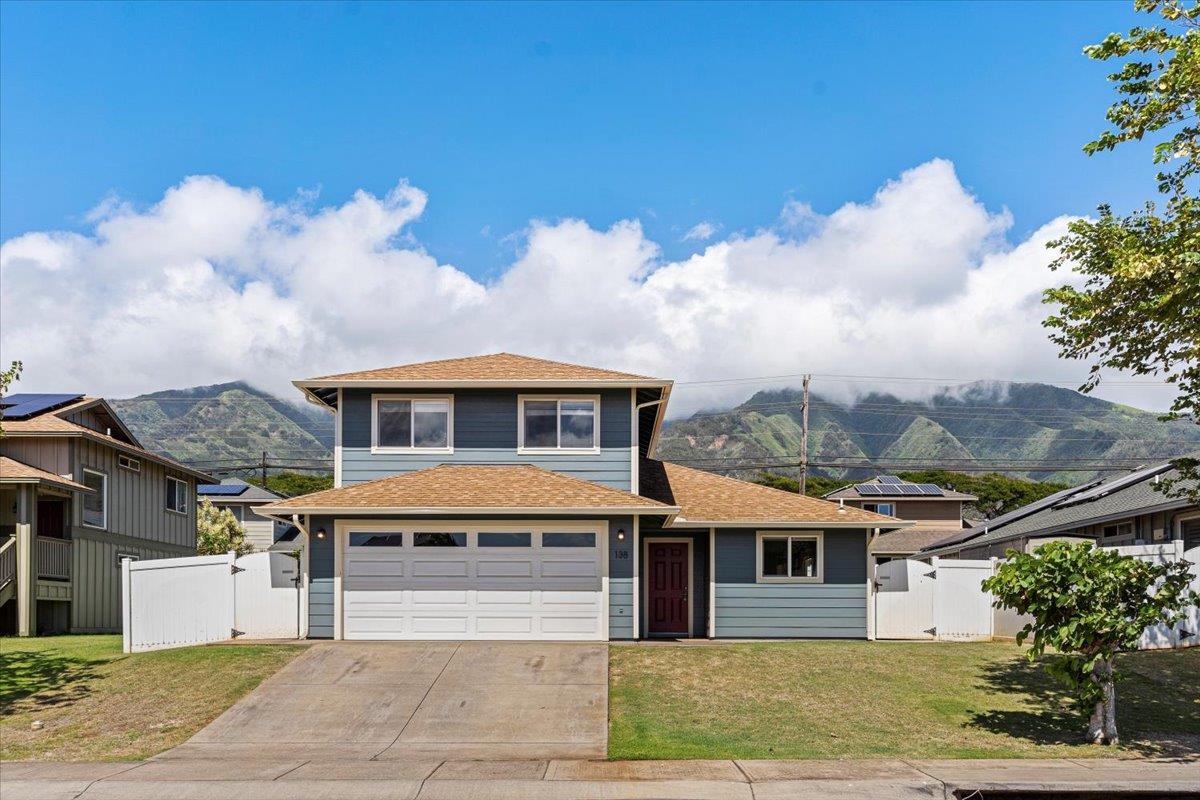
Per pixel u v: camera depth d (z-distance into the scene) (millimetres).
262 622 20359
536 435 22469
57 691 15672
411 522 20172
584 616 20047
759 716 14094
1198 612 18781
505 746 12641
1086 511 28281
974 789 10391
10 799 10172
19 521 24375
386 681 15891
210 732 13375
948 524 53875
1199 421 15016
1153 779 10734
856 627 22141
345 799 10141
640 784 10641
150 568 19172
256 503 55875
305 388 22594
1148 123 13242
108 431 30672
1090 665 12422
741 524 22188
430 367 23531
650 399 22984
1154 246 13547
